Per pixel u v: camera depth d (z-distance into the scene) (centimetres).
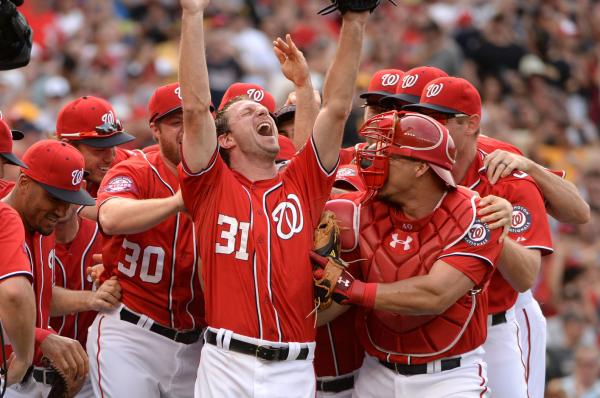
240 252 1844
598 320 4181
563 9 6731
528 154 5322
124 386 2164
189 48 1802
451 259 1839
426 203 1870
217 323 1856
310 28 5684
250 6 6053
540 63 6100
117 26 5988
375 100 2342
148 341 2181
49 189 2022
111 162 2375
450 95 2094
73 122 2328
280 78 5081
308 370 1877
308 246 1877
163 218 1966
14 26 1770
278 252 1848
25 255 1883
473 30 5869
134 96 5225
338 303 1875
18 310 1855
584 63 6384
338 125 1881
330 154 1895
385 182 1862
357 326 1986
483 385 1942
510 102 5694
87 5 6166
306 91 2155
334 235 1886
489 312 2202
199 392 1897
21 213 2053
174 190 2159
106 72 5459
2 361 2006
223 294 1848
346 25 1855
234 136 1902
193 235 2150
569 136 5772
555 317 4134
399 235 1888
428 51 5450
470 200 1881
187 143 1833
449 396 1908
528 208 2122
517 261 2014
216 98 5166
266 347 1825
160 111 2144
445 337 1902
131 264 2164
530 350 2411
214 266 1859
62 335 2345
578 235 4572
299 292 1850
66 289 2253
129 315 2180
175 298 2172
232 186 1873
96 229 2353
